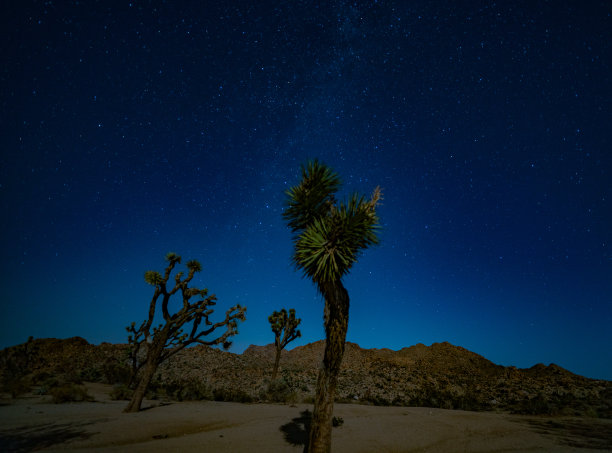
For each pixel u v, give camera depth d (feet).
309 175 24.94
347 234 21.57
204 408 49.52
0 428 28.12
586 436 37.81
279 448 27.07
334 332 21.86
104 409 42.22
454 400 77.82
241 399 67.51
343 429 37.81
